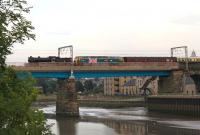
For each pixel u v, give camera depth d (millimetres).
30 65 150125
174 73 175625
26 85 28891
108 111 183000
